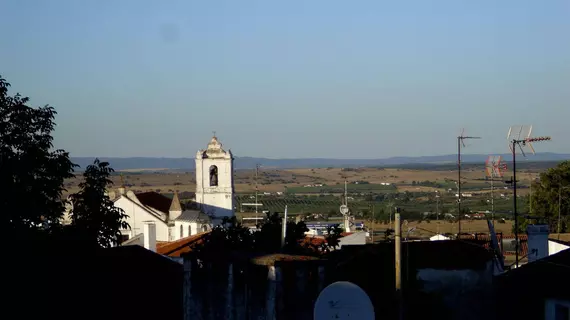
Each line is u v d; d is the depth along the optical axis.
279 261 28.94
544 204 101.62
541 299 28.22
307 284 29.25
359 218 146.00
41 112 44.88
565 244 46.31
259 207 187.12
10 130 43.31
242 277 30.08
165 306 42.22
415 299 30.06
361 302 22.59
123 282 41.25
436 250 30.88
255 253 32.34
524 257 38.88
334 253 33.00
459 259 30.47
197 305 31.81
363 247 33.16
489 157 53.06
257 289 29.42
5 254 37.31
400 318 26.67
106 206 50.12
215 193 95.69
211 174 96.25
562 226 91.12
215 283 31.11
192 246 48.50
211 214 95.00
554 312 27.70
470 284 30.33
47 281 38.31
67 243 42.16
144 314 41.22
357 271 30.25
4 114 43.41
